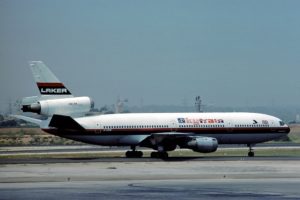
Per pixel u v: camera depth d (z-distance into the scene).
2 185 103.38
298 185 104.62
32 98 149.00
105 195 92.50
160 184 105.44
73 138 150.75
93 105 152.38
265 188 100.94
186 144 152.88
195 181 109.38
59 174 116.94
